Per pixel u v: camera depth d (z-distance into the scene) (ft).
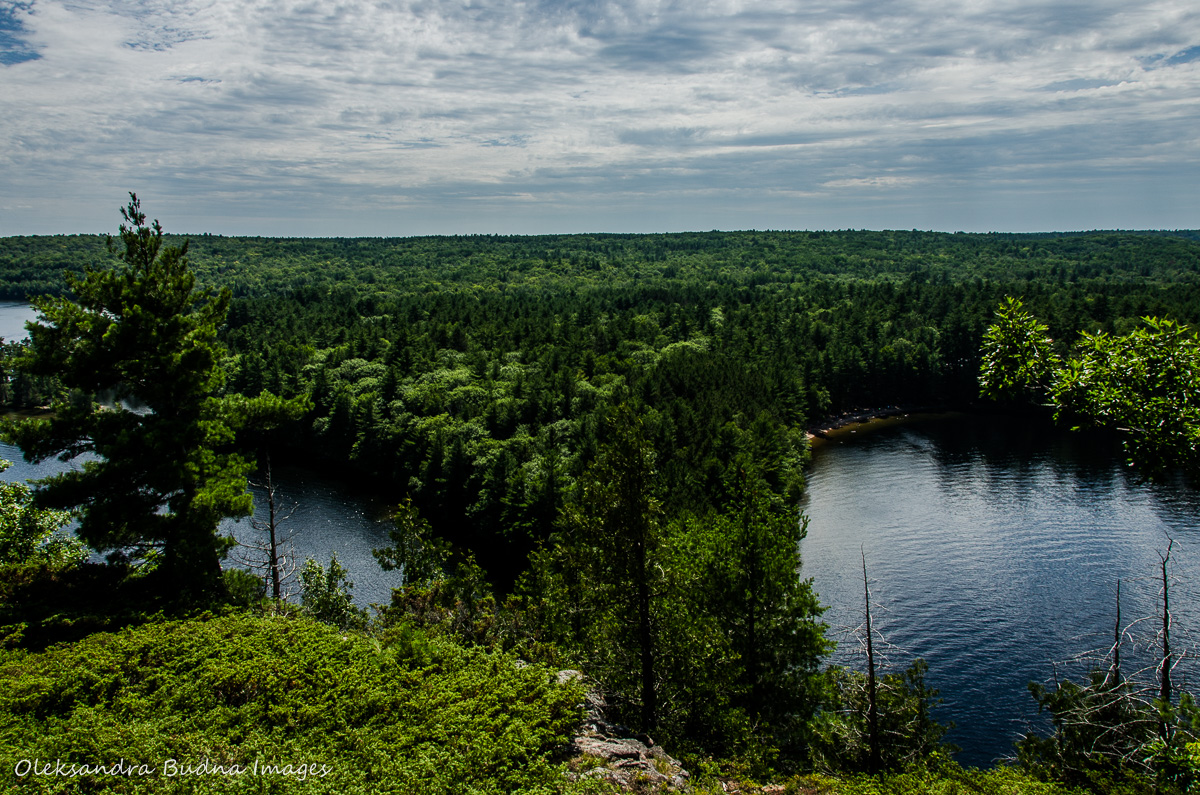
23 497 87.30
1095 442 300.20
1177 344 45.06
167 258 83.82
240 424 87.71
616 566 74.90
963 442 313.94
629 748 53.78
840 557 191.52
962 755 115.03
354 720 50.67
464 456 235.20
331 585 95.40
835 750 79.30
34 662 56.34
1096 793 63.82
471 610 91.09
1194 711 57.57
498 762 46.83
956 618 156.87
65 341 78.38
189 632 62.59
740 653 85.87
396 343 380.17
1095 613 156.15
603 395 295.89
